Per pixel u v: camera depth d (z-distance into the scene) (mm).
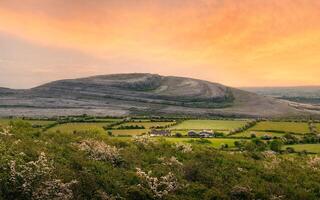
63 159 36531
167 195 34469
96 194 30922
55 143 42688
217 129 165250
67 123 160000
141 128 159000
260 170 46094
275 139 126562
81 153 40344
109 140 49719
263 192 38406
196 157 47500
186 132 144500
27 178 29125
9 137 40000
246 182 40312
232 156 51188
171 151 48406
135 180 35844
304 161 61188
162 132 143375
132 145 48594
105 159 40281
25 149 36188
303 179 46750
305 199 39594
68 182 31344
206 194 36031
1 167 29766
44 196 28594
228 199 36094
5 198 27203
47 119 174375
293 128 172375
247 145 105125
